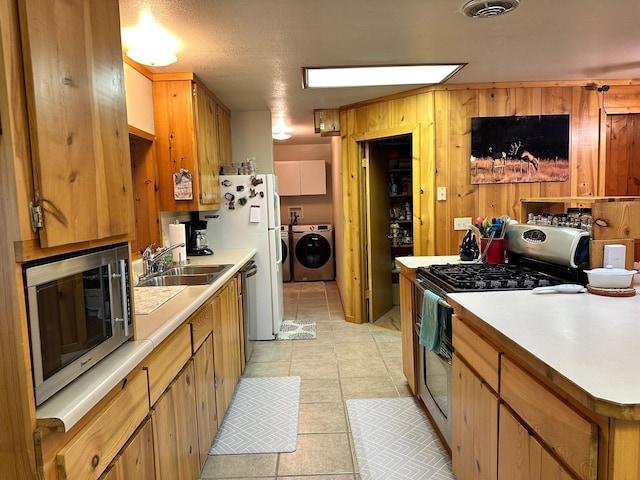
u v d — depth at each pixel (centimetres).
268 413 262
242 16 214
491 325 135
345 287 458
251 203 394
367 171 432
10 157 83
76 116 103
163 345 153
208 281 234
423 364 245
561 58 302
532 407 115
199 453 193
